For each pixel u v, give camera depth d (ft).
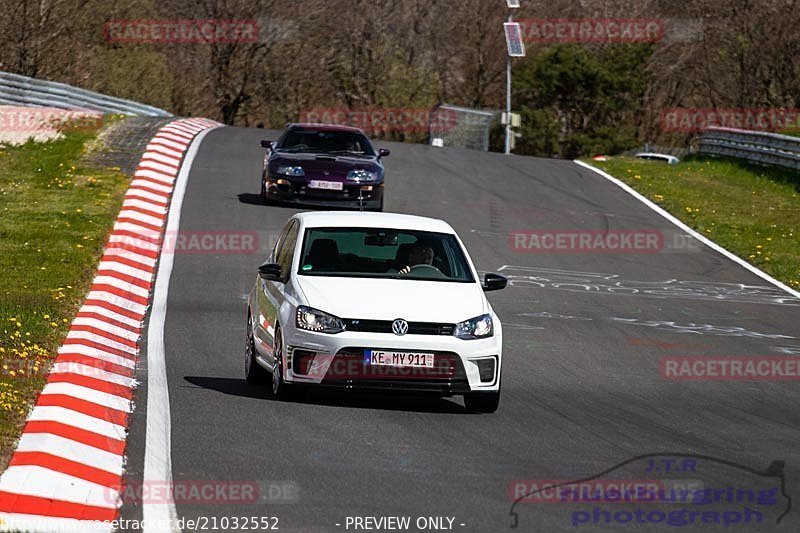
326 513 79.61
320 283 118.62
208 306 181.98
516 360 156.56
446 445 102.22
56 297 172.76
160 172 314.96
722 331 194.59
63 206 262.26
